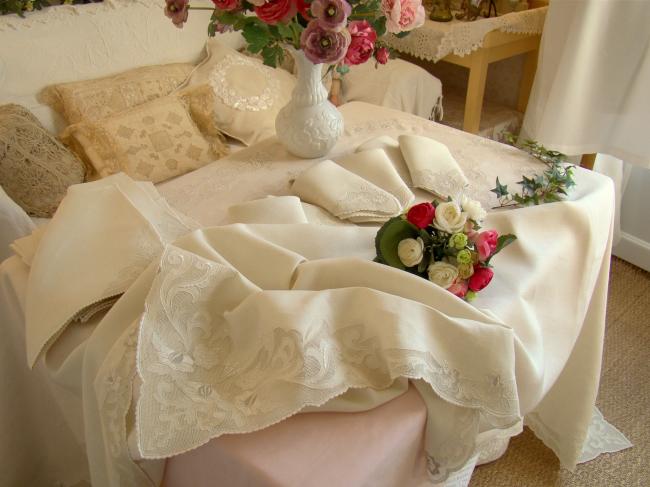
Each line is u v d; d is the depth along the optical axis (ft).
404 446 2.22
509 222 3.31
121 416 2.21
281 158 4.51
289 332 2.18
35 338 2.61
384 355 2.21
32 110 5.83
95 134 5.55
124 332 2.36
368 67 7.00
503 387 2.29
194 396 2.16
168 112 5.92
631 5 5.47
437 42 6.57
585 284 3.48
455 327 2.33
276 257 2.64
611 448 4.98
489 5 7.28
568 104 6.12
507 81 8.50
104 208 3.11
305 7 3.34
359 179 3.64
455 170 3.84
